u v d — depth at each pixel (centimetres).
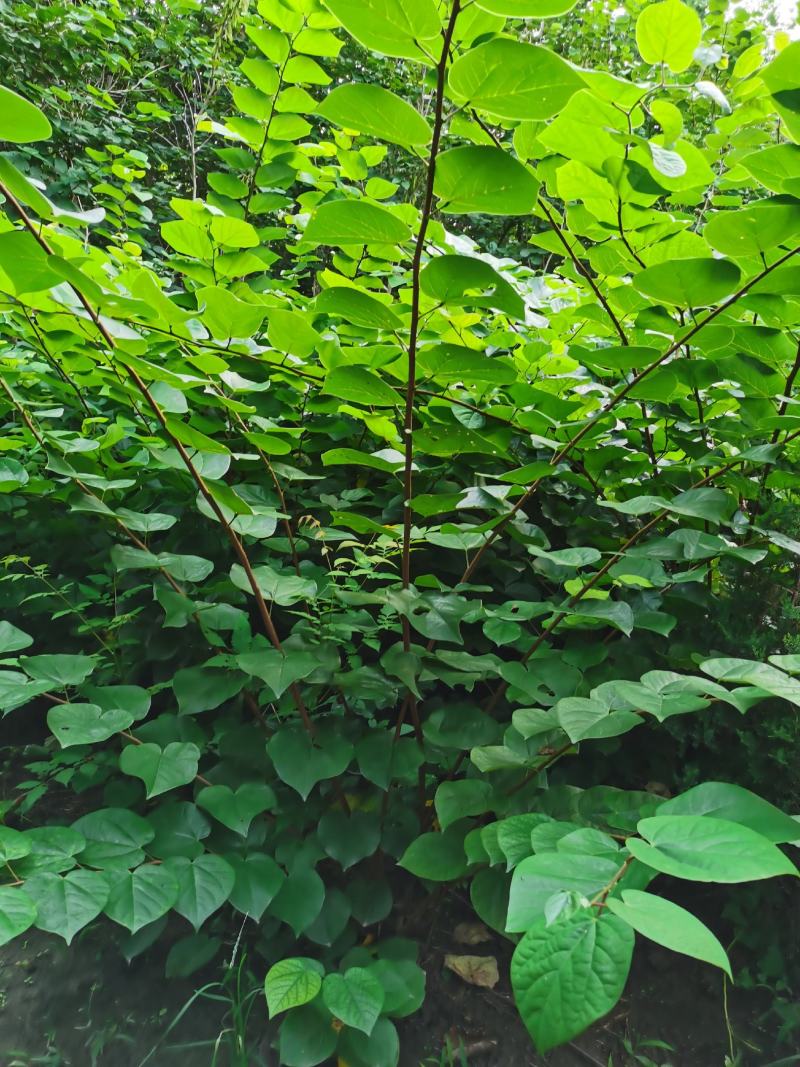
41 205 119
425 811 172
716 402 205
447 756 166
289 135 234
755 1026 166
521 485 179
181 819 152
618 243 170
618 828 128
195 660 194
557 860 84
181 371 170
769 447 160
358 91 98
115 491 197
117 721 145
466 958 176
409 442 145
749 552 150
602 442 195
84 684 157
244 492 188
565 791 140
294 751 147
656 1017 168
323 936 152
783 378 175
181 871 138
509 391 186
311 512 213
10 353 252
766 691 107
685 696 112
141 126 616
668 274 132
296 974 131
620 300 179
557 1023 62
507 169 103
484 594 218
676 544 158
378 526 152
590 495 214
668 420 211
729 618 189
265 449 166
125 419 205
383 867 176
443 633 148
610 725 112
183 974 154
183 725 161
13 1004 158
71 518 206
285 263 474
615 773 208
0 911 114
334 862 176
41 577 191
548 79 95
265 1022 156
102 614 222
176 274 446
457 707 161
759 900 178
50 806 213
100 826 143
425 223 113
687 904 191
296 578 157
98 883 128
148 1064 147
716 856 75
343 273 239
